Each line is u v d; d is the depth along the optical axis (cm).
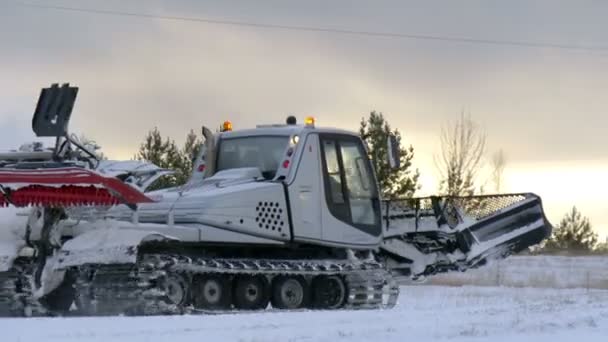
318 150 5662
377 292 5738
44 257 4916
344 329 3822
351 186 5803
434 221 6444
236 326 3844
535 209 6600
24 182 4634
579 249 16100
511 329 4012
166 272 4906
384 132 13025
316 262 5572
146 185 5066
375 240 5875
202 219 5162
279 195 5438
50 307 5009
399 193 13000
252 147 5812
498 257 6512
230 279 5216
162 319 4031
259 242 5338
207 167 5894
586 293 6912
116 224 4922
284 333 3659
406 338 3694
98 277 4869
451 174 16025
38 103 5034
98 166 4966
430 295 7188
